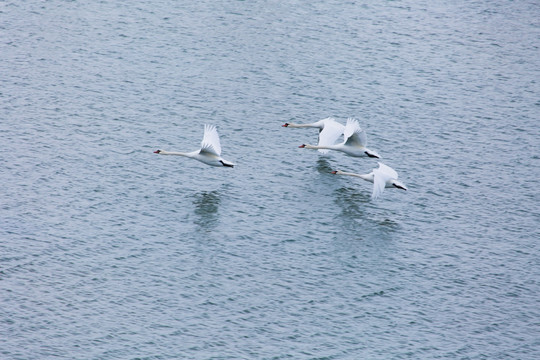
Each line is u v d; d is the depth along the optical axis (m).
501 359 48.97
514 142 71.56
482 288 54.59
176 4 94.00
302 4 95.88
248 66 81.88
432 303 53.19
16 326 49.09
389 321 51.50
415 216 61.53
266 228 59.16
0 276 52.75
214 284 53.53
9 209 59.22
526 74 83.31
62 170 64.19
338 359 48.25
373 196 59.16
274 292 53.22
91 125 70.56
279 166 66.94
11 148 66.44
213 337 49.38
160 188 62.94
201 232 58.25
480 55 86.62
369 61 84.12
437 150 69.81
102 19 89.56
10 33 85.38
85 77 78.12
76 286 52.56
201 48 84.81
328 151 67.06
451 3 98.19
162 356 47.72
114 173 64.31
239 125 72.06
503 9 97.19
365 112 75.00
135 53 83.06
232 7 94.12
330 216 60.97
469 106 76.94
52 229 57.53
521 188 65.19
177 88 77.25
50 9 91.25
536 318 52.22
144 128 70.69
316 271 55.31
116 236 57.34
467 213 62.06
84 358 47.22
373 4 96.81
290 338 49.66
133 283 53.19
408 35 89.94
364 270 55.69
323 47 86.44
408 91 78.94
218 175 65.06
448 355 49.06
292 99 76.62
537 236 59.72
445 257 57.34
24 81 76.75
